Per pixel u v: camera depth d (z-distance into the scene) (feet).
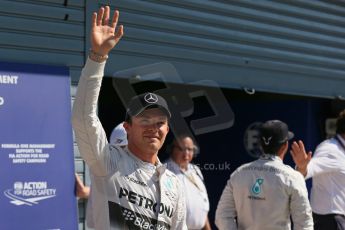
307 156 42.45
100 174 26.53
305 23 68.59
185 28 55.93
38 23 45.11
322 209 48.70
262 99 75.15
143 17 52.54
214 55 58.39
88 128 25.25
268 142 39.22
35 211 41.63
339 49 73.31
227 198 40.50
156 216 27.25
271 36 64.34
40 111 43.27
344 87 73.51
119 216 26.48
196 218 49.65
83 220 46.47
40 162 42.39
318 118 75.10
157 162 28.40
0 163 40.42
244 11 61.62
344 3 74.49
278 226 38.14
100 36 25.38
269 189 38.04
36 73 43.86
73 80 46.80
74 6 47.39
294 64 66.69
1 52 42.80
